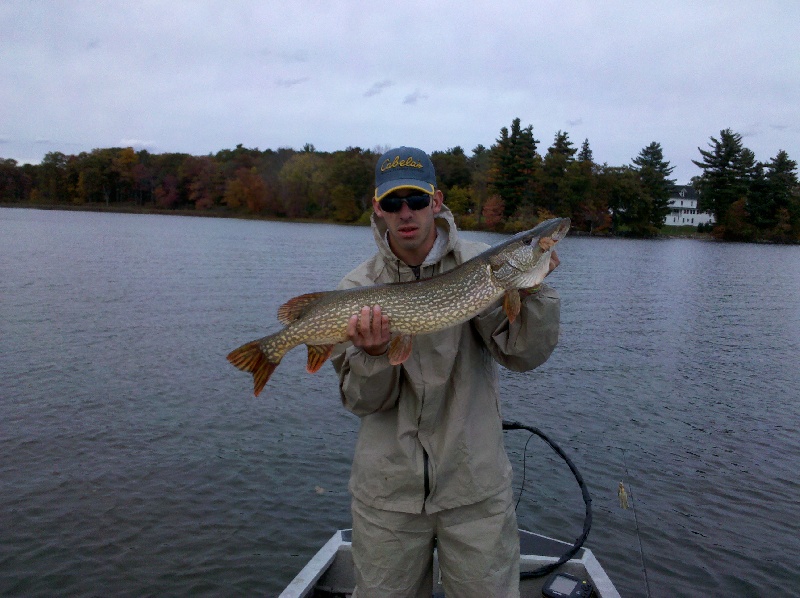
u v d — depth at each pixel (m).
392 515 3.29
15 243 44.22
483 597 3.24
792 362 17.19
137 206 134.62
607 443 10.89
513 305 3.32
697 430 11.68
